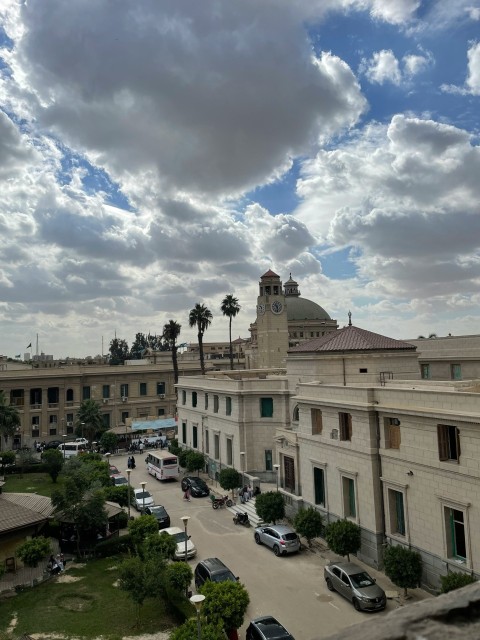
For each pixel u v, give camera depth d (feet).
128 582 70.08
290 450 116.78
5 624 72.23
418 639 9.45
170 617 73.46
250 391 148.77
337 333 139.74
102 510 101.65
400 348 128.36
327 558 95.50
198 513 128.98
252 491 137.08
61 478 170.91
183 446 200.75
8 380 227.61
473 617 10.32
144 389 262.26
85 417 204.64
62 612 75.66
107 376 252.42
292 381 143.84
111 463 196.95
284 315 327.67
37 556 88.94
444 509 74.49
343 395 97.09
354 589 75.15
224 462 159.74
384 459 86.94
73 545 103.96
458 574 67.31
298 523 99.04
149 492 150.92
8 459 180.65
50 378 236.22
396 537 83.56
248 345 413.18
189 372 280.10
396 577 75.97
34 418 231.91
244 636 68.95
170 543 90.63
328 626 70.13
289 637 61.16
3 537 93.97
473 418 68.39
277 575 88.33
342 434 97.25
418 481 79.15
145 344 595.06
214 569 81.20
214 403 170.09
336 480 98.58
